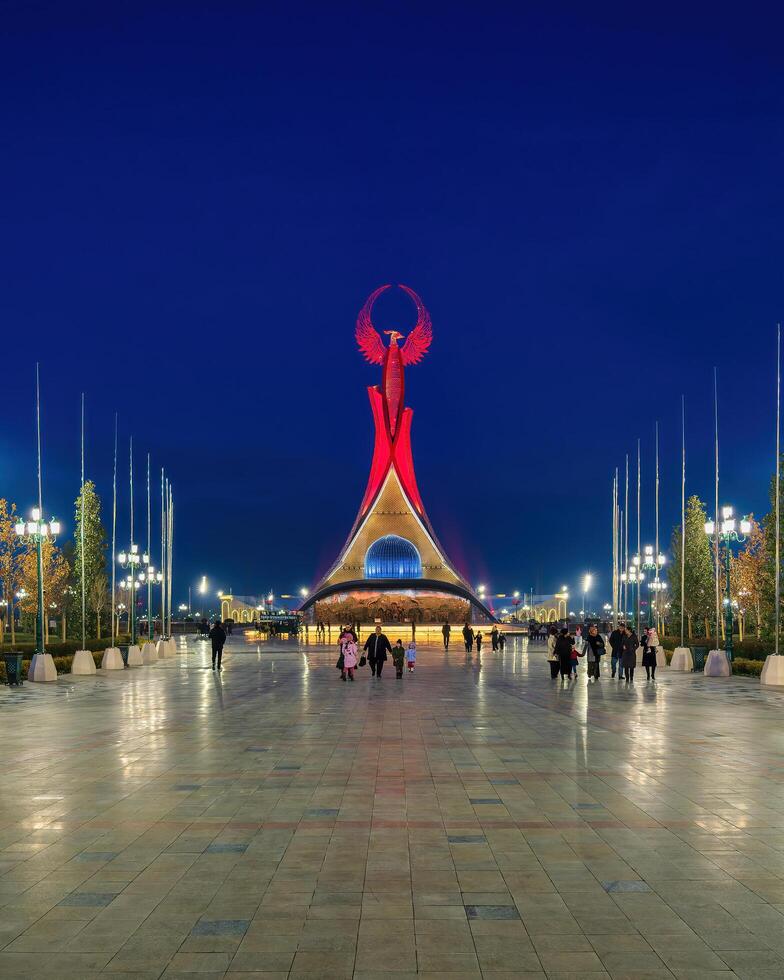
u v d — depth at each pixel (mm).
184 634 116062
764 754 16312
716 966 6598
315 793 12656
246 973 6504
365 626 100500
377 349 104125
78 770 14617
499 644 67875
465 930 7312
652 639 43156
